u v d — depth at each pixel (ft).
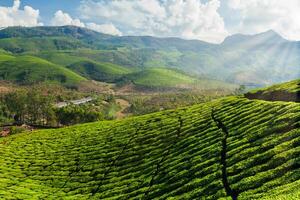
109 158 323.16
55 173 329.72
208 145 252.42
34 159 379.35
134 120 427.33
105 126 442.91
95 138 396.37
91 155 345.31
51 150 398.42
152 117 411.13
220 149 231.71
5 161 386.11
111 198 244.01
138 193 235.20
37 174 337.11
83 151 364.58
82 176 307.37
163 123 360.69
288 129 207.72
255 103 299.38
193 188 200.85
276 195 140.26
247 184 171.22
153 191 226.38
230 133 252.42
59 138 440.45
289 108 239.50
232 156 211.00
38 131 501.97
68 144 404.98
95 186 279.28
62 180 310.86
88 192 273.54
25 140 459.73
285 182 155.74
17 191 293.43
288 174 159.63
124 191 249.55
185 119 347.36
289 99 294.05
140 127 379.14
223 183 187.52
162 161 270.46
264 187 159.22
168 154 278.67
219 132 265.95
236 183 177.88
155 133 337.72
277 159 177.37
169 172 241.55
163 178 238.68
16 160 385.70
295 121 211.20
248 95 362.74
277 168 169.48
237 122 267.18
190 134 296.51
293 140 187.62
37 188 302.66
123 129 395.75
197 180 205.46
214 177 198.59
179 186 215.10
